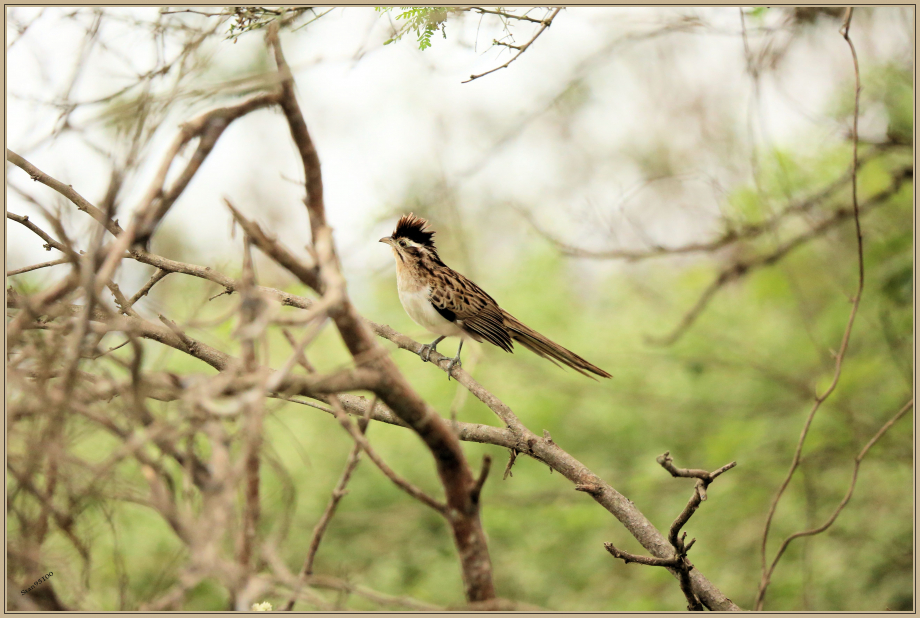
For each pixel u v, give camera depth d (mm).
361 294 17016
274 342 13797
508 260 21375
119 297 6223
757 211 13797
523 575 14789
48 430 4309
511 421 7262
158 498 3947
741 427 15375
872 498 13812
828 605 12781
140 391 4285
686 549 5988
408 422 4621
